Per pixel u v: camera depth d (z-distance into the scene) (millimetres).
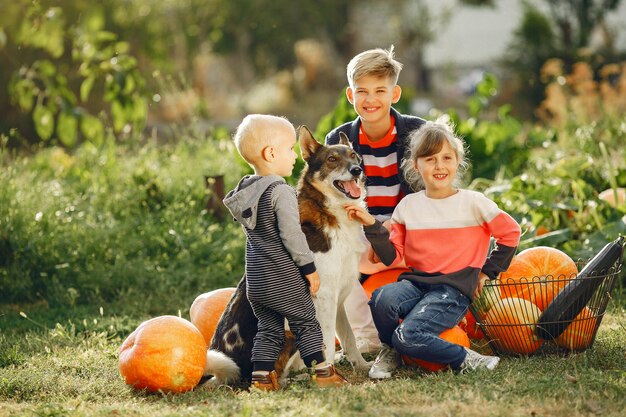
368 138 6125
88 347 6270
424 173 5426
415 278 5410
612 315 6676
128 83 10453
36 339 6426
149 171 10617
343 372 5578
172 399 4934
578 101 14000
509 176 10039
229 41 33125
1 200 8922
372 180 6133
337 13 36906
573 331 5586
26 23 10133
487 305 5711
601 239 7664
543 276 5949
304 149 5445
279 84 35781
